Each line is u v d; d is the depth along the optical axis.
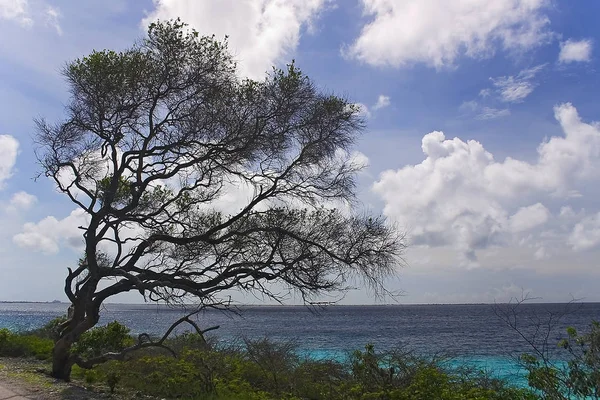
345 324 86.81
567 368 9.23
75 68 13.49
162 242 14.80
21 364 16.97
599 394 8.50
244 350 18.16
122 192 15.00
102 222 14.07
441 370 13.94
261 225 13.77
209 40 13.70
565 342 9.01
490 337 52.72
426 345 41.97
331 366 15.97
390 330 67.69
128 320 87.62
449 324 85.75
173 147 13.85
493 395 11.91
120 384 14.59
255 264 13.62
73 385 13.48
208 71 13.59
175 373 14.08
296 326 77.31
